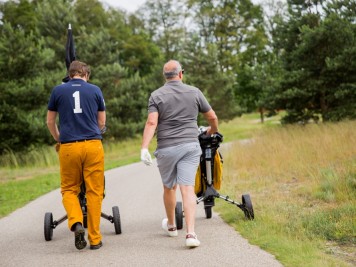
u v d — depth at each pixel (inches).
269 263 391.5
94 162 469.4
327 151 1085.8
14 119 2116.1
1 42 2229.3
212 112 496.7
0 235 572.7
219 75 3929.6
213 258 415.8
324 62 2180.1
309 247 434.6
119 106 2957.7
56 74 2405.3
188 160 476.1
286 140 1422.2
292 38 2351.1
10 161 2043.6
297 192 774.5
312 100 2258.9
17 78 2262.6
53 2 3307.1
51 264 425.1
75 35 3361.2
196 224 578.6
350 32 2121.1
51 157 1983.3
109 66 2947.8
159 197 819.4
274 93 2353.6
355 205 608.7
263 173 1009.5
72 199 466.9
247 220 563.5
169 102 475.2
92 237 472.1
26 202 872.3
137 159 1898.4
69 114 466.9
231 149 1433.3
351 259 420.8
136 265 407.5
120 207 739.4
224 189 849.5
